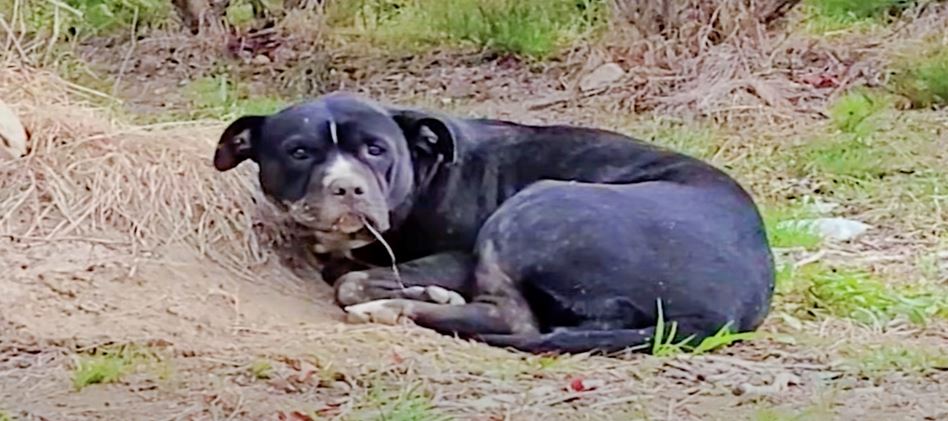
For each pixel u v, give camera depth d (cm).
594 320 665
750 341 676
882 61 1422
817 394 586
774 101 1314
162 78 1427
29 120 809
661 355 643
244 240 759
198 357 616
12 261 710
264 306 704
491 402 567
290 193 702
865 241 934
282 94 1413
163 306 681
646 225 673
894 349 666
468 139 738
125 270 710
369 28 1623
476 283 689
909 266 869
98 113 891
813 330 718
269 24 1548
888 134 1215
